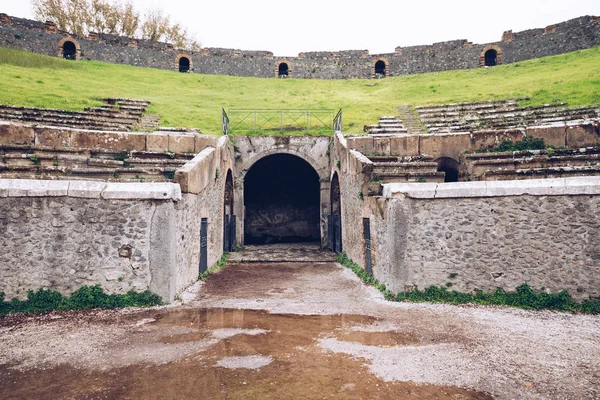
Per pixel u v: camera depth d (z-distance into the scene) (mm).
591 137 12633
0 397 3988
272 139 17375
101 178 11508
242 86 28609
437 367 4711
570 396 4016
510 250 7812
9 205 7367
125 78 26531
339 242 15352
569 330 6180
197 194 9914
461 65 30797
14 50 24797
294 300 8273
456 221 7988
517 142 13344
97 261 7480
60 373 4559
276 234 22141
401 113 21359
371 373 4551
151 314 7004
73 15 37750
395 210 8102
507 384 4273
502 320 6703
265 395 4027
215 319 6766
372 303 7918
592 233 7504
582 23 27938
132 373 4551
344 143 14453
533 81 23125
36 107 16547
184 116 20141
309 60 32469
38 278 7348
